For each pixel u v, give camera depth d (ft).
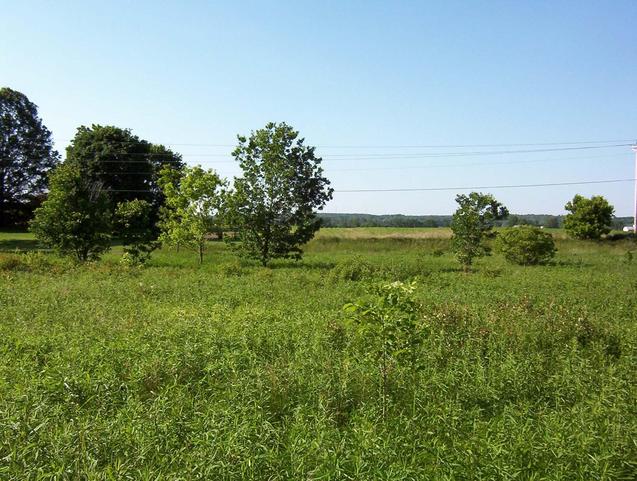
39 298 47.44
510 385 24.94
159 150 195.21
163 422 19.30
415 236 171.12
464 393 23.98
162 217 110.11
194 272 77.41
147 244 94.32
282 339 32.07
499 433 18.76
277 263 102.37
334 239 152.97
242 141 98.63
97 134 184.65
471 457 17.37
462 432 20.22
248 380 23.70
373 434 18.65
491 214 86.48
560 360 29.30
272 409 22.26
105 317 39.11
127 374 25.20
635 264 96.07
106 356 27.14
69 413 20.97
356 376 25.07
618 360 30.30
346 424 21.31
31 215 188.75
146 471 16.02
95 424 19.19
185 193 101.91
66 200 88.48
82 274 68.59
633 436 19.15
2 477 15.76
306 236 100.32
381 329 23.04
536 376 26.17
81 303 45.37
